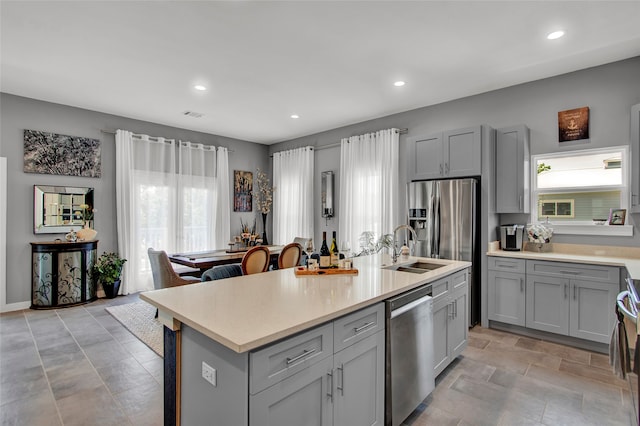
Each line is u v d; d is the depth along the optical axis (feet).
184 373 5.09
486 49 9.92
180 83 12.44
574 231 11.53
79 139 15.31
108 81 12.25
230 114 16.34
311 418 4.63
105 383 8.04
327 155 19.75
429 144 13.44
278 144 22.84
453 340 8.68
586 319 9.95
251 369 3.88
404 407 6.39
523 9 7.96
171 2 7.64
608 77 10.86
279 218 22.06
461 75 11.79
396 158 15.96
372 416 5.73
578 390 7.75
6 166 13.55
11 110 13.67
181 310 5.04
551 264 10.56
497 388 7.83
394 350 6.16
